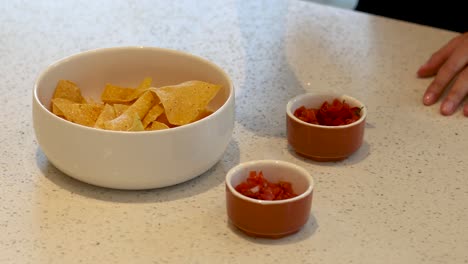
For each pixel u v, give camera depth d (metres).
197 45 1.40
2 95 1.22
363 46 1.41
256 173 0.99
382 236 0.97
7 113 1.18
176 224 0.98
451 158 1.12
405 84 1.30
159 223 0.98
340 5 2.27
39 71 1.30
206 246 0.95
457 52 1.28
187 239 0.96
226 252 0.94
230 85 1.08
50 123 1.00
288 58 1.37
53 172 1.06
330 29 1.47
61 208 1.00
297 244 0.96
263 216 0.94
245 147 1.13
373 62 1.36
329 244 0.96
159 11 1.52
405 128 1.18
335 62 1.36
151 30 1.45
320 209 1.01
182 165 1.01
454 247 0.96
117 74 1.17
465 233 0.98
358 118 1.11
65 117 1.05
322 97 1.13
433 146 1.14
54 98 1.09
